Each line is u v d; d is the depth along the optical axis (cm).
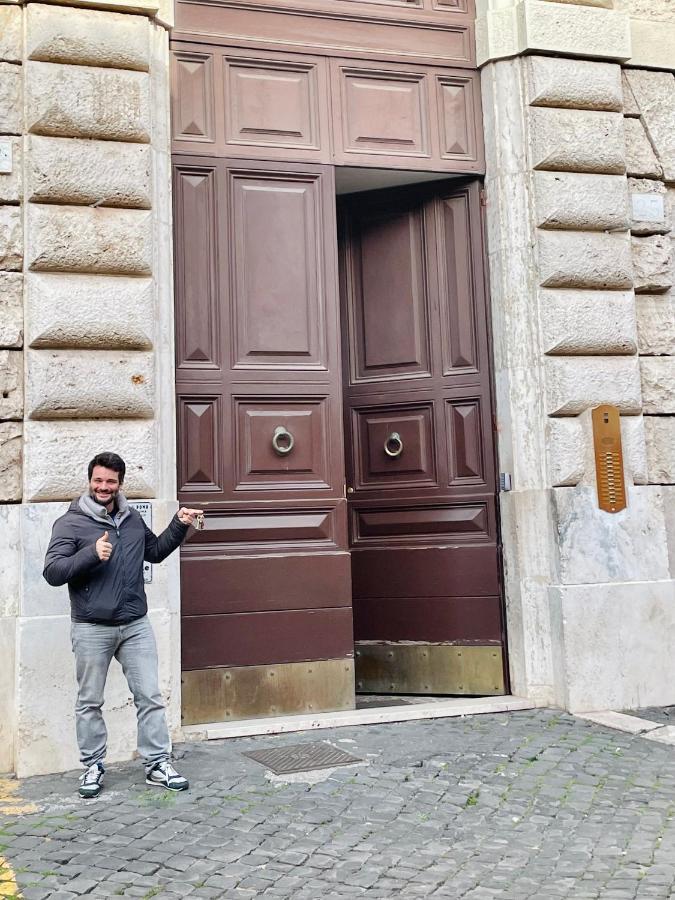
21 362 571
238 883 375
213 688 618
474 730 595
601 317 679
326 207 674
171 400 607
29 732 539
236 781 499
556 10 689
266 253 660
